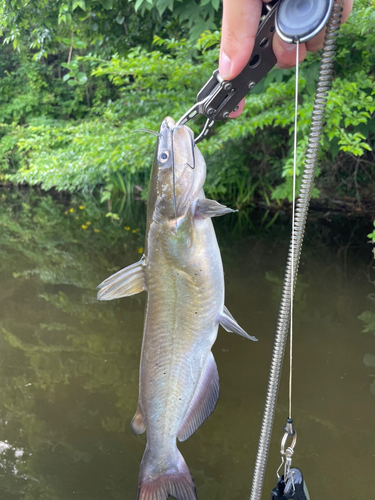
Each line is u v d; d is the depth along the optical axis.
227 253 6.84
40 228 8.81
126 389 3.68
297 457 2.92
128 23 9.48
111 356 4.15
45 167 9.65
